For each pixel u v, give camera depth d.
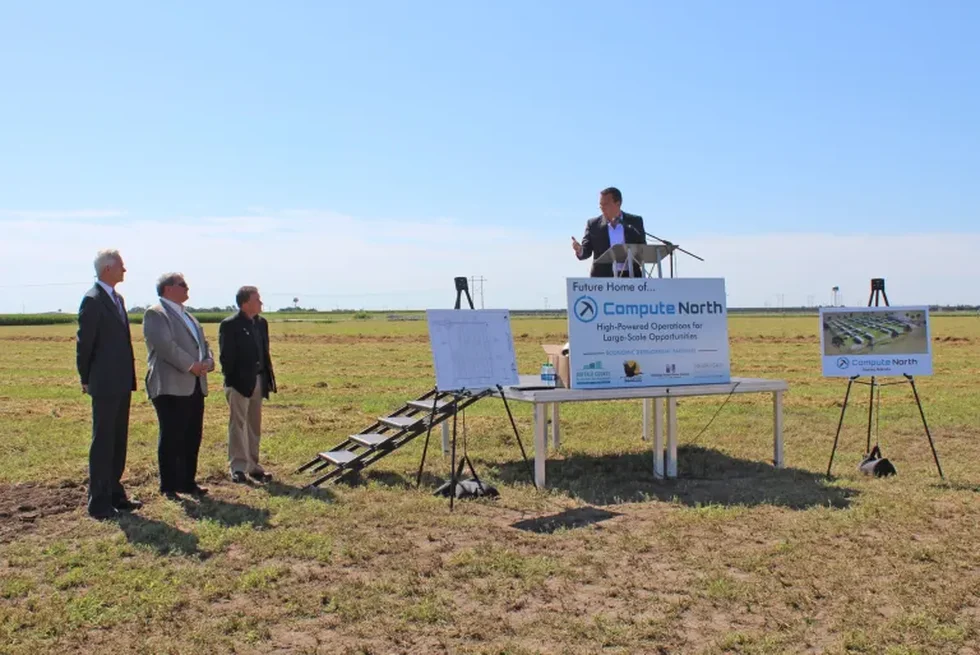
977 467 9.69
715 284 9.71
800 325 71.94
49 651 4.51
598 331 9.17
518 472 9.70
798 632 4.66
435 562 5.98
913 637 4.57
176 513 7.54
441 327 8.04
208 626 4.84
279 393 19.14
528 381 10.99
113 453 7.66
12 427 13.19
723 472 9.60
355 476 9.30
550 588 5.45
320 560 6.09
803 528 6.81
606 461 10.47
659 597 5.25
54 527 7.09
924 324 9.18
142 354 35.38
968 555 6.02
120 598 5.30
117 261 7.50
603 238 10.30
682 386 9.41
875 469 9.17
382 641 4.62
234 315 9.16
